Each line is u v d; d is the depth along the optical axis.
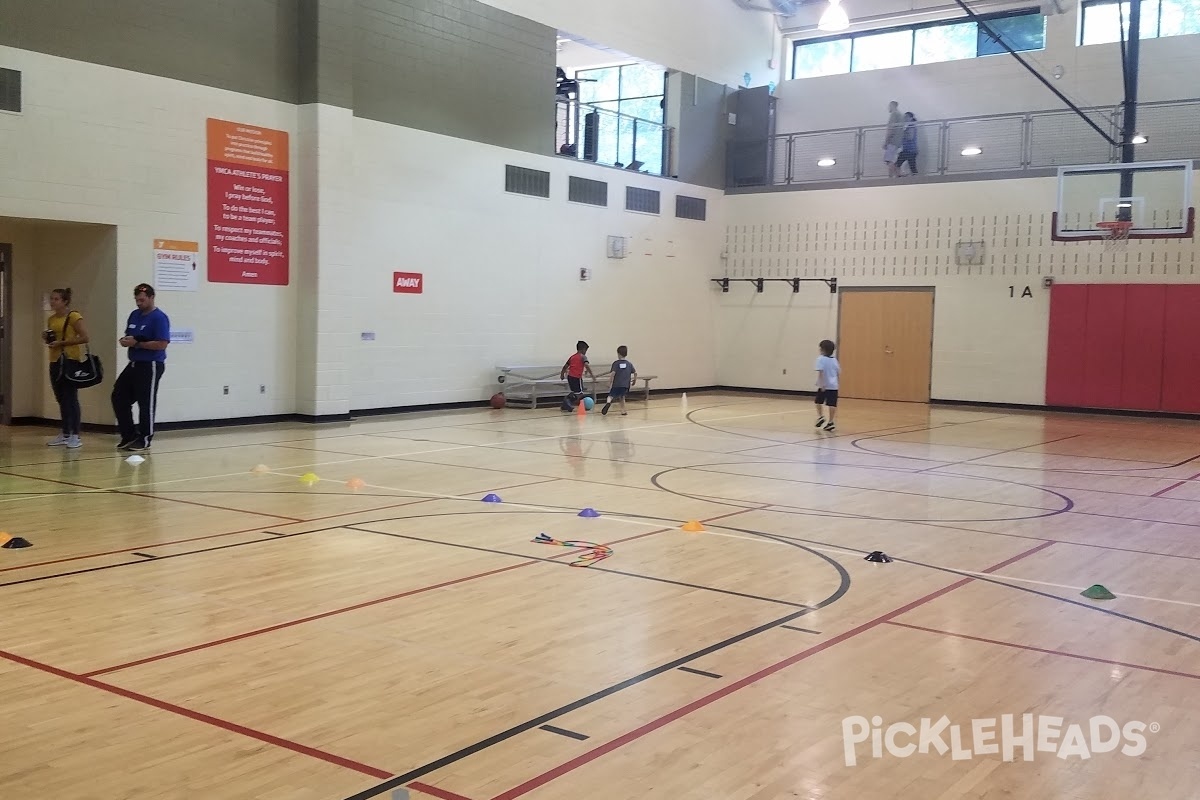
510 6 15.61
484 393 15.68
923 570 5.70
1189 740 3.30
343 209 13.00
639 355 18.91
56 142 10.39
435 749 3.13
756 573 5.56
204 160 11.76
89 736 3.20
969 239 18.08
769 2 20.36
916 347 18.73
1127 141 16.02
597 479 8.90
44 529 6.37
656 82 20.02
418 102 14.22
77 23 10.52
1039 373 17.58
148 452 9.98
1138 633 4.52
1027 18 18.34
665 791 2.86
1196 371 16.28
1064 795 2.89
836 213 19.45
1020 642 4.36
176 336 11.64
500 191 15.66
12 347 11.90
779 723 3.39
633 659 4.05
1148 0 17.30
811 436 12.87
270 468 9.15
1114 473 9.89
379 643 4.21
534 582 5.28
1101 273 16.97
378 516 7.03
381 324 13.94
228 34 11.94
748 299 20.58
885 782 2.95
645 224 18.75
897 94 19.66
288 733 3.24
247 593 4.96
